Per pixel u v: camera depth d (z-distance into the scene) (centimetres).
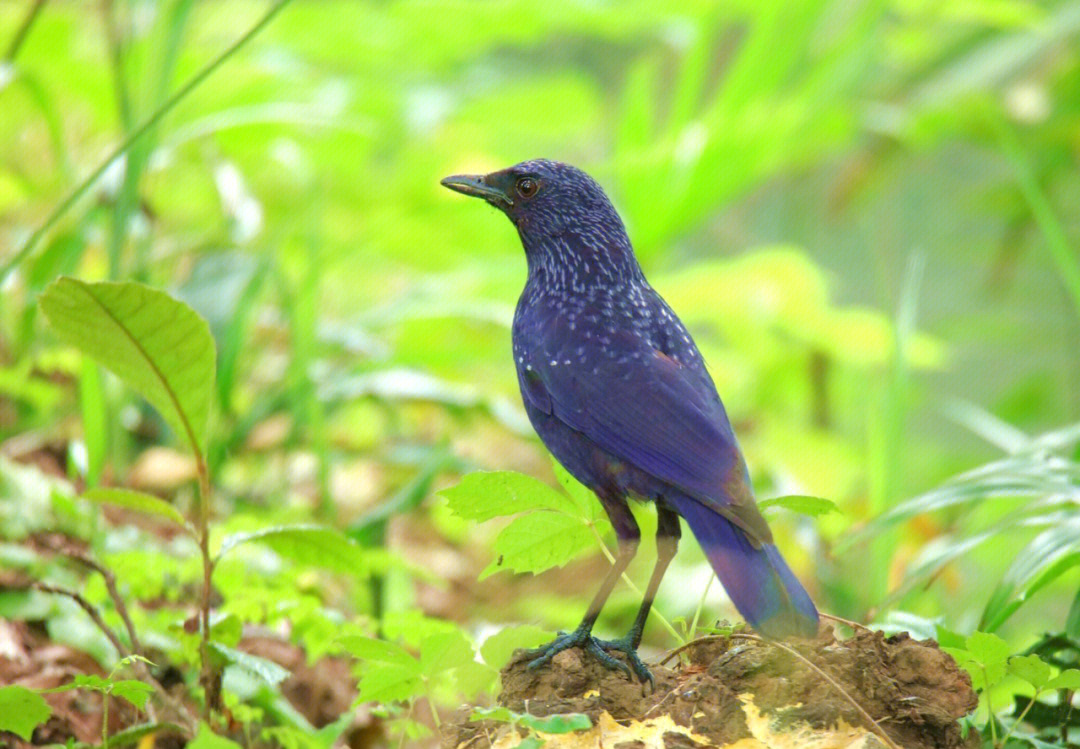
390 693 598
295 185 1508
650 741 539
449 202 1444
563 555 660
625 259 746
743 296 1354
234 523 774
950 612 1027
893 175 1866
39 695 553
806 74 1527
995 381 2059
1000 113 1603
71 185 1130
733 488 614
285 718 691
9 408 1052
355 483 1208
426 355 1159
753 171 1334
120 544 818
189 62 1327
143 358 584
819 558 1121
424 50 1588
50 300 559
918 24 1606
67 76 1334
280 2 834
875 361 1410
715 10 1456
